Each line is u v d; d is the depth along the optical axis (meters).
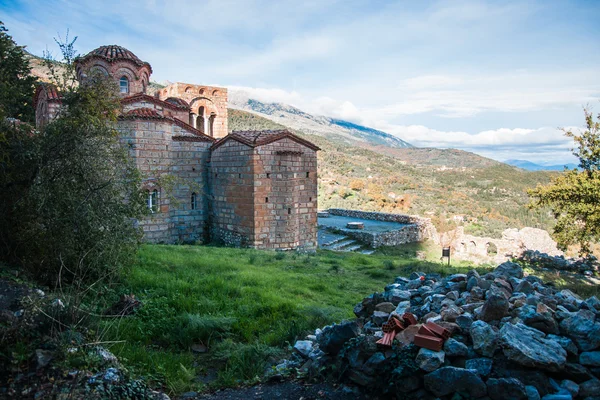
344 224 35.81
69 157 9.34
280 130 23.88
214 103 37.84
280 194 22.77
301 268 16.72
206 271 13.44
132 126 21.33
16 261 9.21
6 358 5.47
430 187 86.44
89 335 6.61
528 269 24.84
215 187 24.70
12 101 10.77
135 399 5.55
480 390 4.71
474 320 5.89
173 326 8.59
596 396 4.61
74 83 10.03
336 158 105.56
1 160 8.73
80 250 9.20
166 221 22.84
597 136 20.91
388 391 5.26
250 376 6.85
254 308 9.96
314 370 6.30
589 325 5.07
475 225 49.19
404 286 8.48
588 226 20.02
